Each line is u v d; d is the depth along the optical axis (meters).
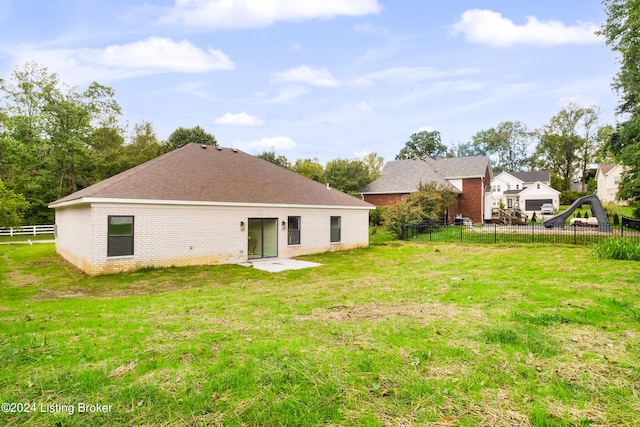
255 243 15.37
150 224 12.39
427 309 6.04
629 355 3.96
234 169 17.03
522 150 68.25
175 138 35.44
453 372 3.58
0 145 31.72
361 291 7.99
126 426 2.75
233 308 6.54
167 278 11.10
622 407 2.96
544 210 35.31
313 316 5.81
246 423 2.78
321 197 18.25
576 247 14.95
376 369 3.62
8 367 3.74
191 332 4.94
